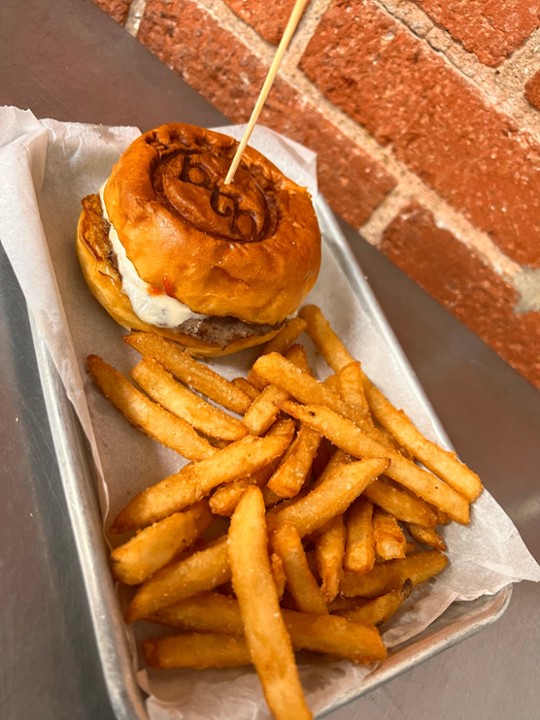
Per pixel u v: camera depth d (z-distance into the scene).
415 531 0.27
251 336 0.28
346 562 0.24
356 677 0.22
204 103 0.39
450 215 0.38
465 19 0.33
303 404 0.27
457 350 0.38
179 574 0.21
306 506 0.23
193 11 0.37
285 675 0.20
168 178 0.26
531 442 0.36
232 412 0.28
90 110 0.34
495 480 0.33
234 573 0.21
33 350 0.25
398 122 0.37
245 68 0.38
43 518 0.22
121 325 0.27
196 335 0.26
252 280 0.26
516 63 0.33
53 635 0.20
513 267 0.38
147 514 0.22
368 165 0.39
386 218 0.40
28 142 0.27
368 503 0.26
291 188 0.30
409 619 0.25
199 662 0.21
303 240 0.28
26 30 0.35
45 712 0.19
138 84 0.36
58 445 0.22
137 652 0.21
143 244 0.25
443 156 0.37
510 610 0.29
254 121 0.25
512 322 0.39
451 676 0.27
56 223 0.28
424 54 0.35
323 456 0.27
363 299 0.33
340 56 0.36
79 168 0.30
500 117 0.34
